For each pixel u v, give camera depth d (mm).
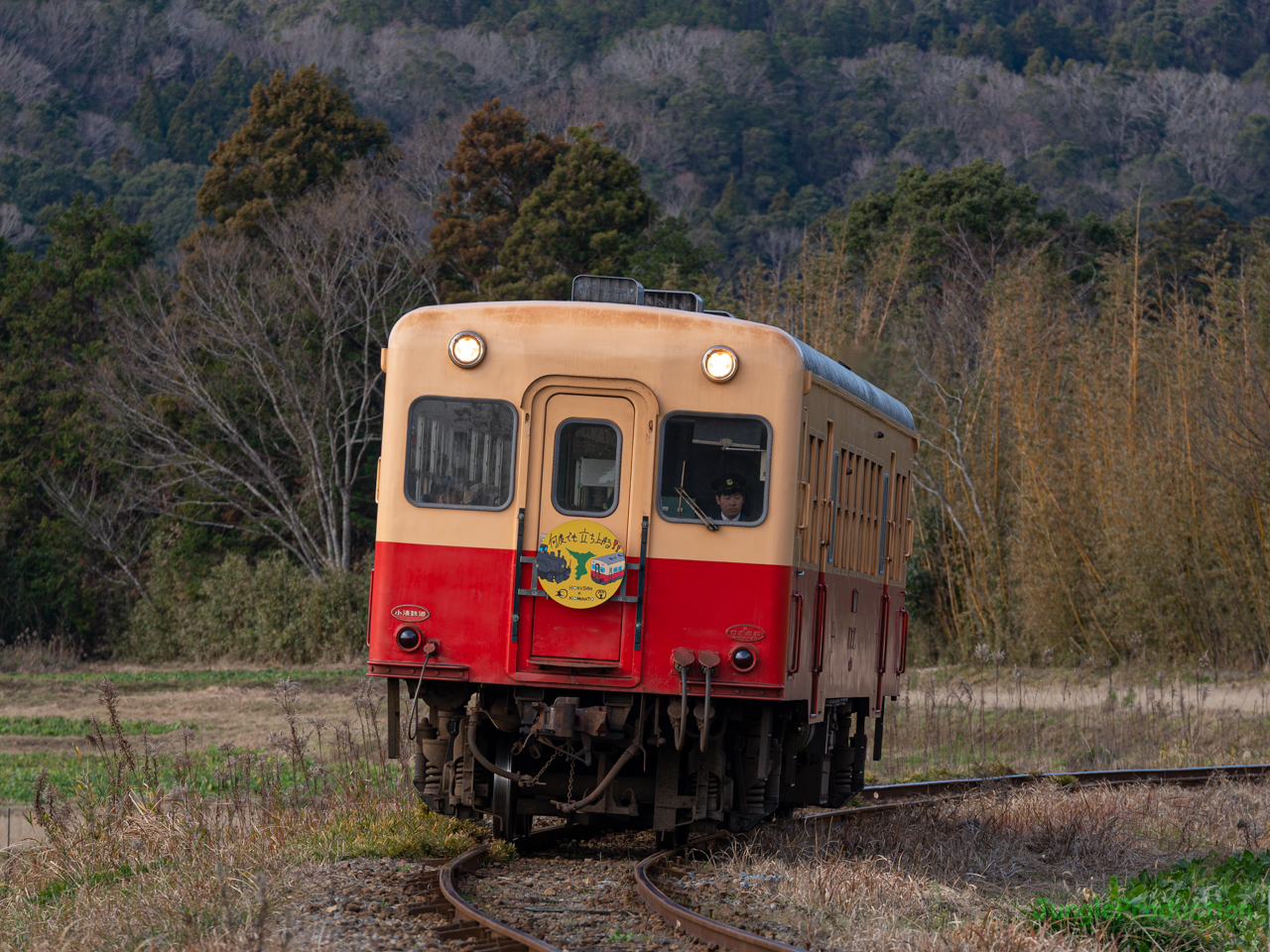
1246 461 34625
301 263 53531
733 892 10695
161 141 121688
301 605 50062
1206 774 21500
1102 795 17469
